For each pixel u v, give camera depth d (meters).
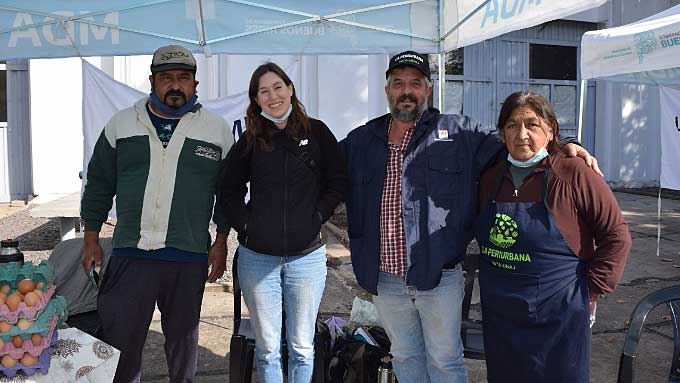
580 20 11.84
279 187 2.77
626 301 5.24
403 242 2.72
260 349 2.89
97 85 5.24
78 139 9.45
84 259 3.06
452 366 2.76
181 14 3.82
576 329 2.34
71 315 4.07
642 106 12.29
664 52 3.92
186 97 2.92
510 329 2.45
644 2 12.06
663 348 4.19
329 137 2.87
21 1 3.57
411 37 4.13
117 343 2.89
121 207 2.89
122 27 3.81
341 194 2.83
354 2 3.81
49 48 3.82
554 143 2.45
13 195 10.34
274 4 3.80
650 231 8.06
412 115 2.70
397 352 2.88
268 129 2.79
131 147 2.88
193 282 2.97
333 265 6.38
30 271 2.70
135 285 2.88
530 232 2.35
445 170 2.68
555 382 2.38
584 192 2.30
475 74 11.34
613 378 3.75
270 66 2.77
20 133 10.30
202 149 2.95
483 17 3.87
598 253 2.32
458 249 2.68
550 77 11.95
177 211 2.90
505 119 2.43
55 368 2.57
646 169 12.47
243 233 2.82
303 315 2.89
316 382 3.06
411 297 2.75
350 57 8.59
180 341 3.02
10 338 2.45
